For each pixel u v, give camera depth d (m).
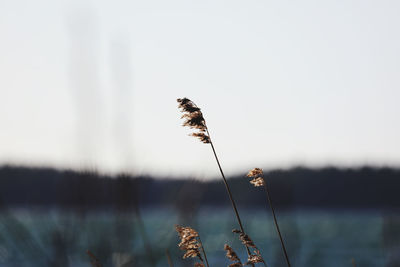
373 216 136.88
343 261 48.19
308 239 77.00
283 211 15.06
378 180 140.50
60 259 4.97
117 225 5.78
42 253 5.05
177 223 6.48
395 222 28.36
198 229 6.53
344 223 126.44
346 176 143.00
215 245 51.28
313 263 46.72
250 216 23.78
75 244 5.32
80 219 5.61
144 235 6.15
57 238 5.22
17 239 5.19
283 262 17.67
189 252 6.24
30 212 5.57
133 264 5.46
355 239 76.50
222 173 6.09
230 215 14.35
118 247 5.56
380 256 48.41
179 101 6.05
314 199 149.00
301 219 140.38
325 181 146.88
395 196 131.00
